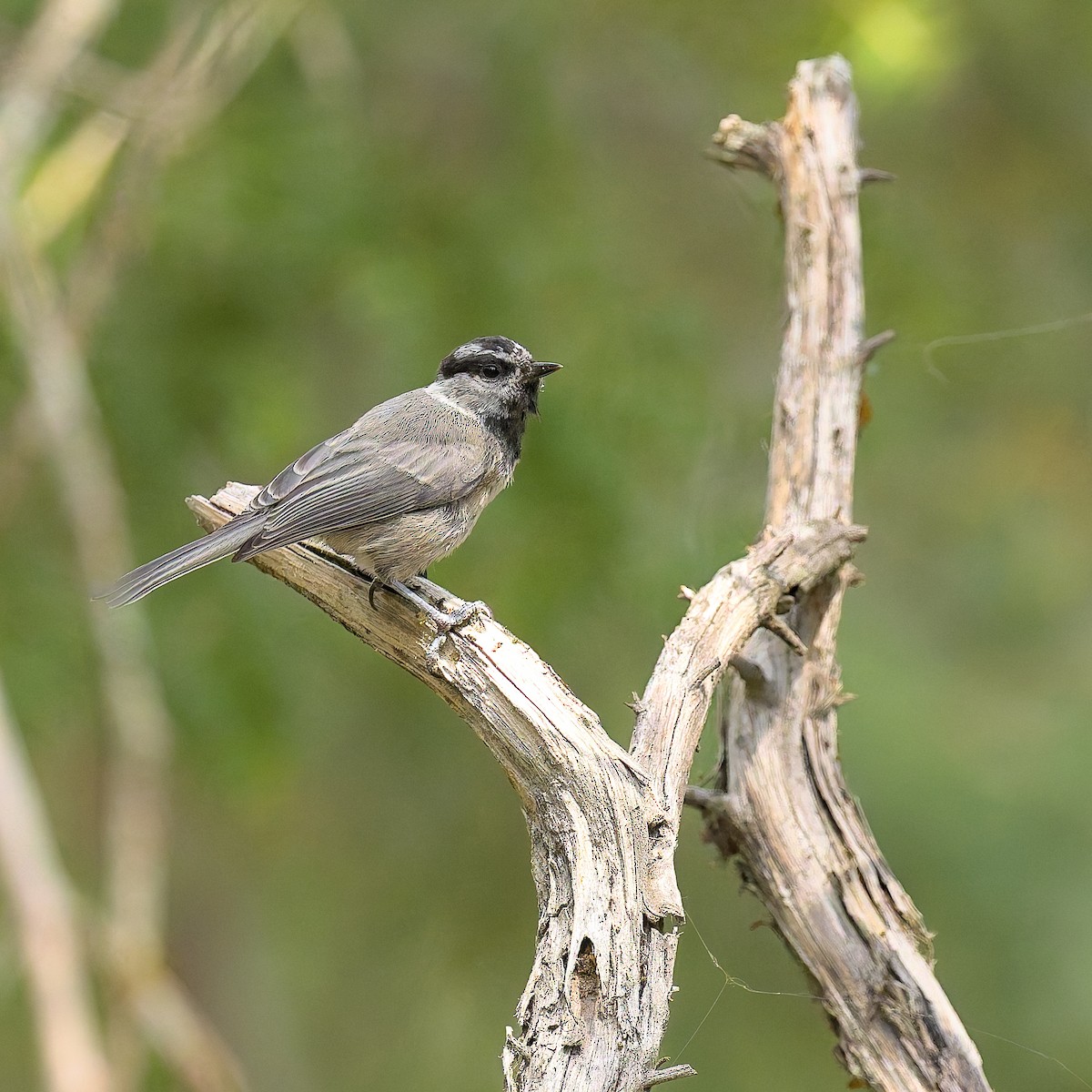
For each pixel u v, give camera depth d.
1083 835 11.84
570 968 5.71
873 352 8.51
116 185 10.91
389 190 12.42
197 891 16.23
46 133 11.52
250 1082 16.05
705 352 12.73
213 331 11.98
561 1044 5.58
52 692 11.07
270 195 11.73
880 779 12.03
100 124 11.29
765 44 13.34
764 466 12.20
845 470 8.27
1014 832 11.80
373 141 12.74
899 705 12.60
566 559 11.90
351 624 7.86
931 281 12.99
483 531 11.95
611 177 14.02
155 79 10.79
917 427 14.04
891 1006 6.88
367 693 13.33
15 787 6.13
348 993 14.98
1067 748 12.43
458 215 12.52
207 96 10.91
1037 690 13.69
